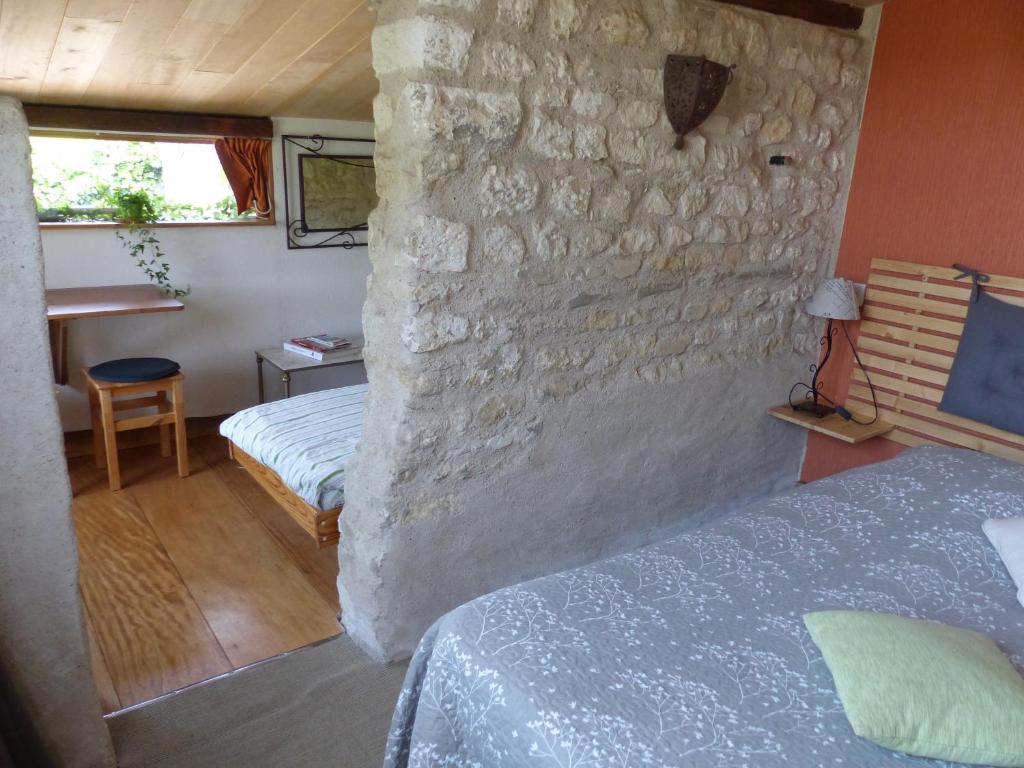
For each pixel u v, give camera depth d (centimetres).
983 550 188
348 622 242
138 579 274
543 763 120
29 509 163
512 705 130
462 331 207
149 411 412
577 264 227
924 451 244
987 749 117
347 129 429
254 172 401
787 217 288
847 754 119
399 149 193
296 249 432
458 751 140
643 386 263
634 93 223
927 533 195
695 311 270
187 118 362
